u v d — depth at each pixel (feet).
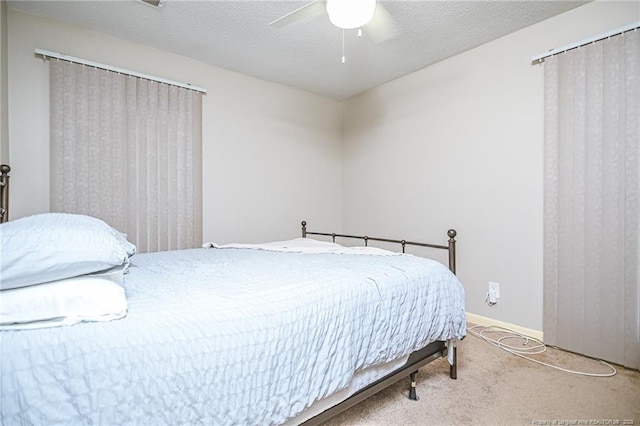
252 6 6.89
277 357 3.26
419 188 10.21
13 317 2.47
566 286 6.95
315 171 12.34
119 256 3.16
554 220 7.13
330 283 4.14
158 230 8.63
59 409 2.24
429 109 9.88
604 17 6.58
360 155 12.30
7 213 6.30
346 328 3.95
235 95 10.28
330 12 5.29
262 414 3.11
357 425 4.61
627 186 6.16
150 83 8.50
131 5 6.85
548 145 7.21
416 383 5.75
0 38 6.40
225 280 4.23
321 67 9.95
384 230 11.36
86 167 7.62
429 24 7.54
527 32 7.70
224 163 10.07
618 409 4.95
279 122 11.35
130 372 2.49
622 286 6.23
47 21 7.29
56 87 7.29
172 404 2.61
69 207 7.42
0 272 2.52
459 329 5.57
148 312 2.96
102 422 2.34
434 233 9.80
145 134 8.41
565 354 6.86
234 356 2.96
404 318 4.71
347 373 3.87
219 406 2.84
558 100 7.05
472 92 8.81
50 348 2.35
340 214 13.08
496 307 8.36
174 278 4.37
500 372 6.13
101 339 2.51
